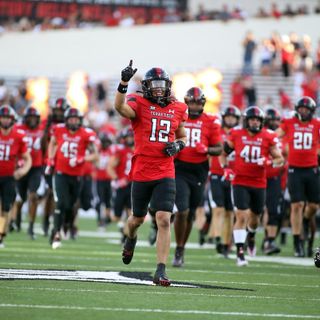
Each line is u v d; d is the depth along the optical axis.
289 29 123.50
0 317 26.66
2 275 36.38
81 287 33.59
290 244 67.94
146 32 132.00
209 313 28.77
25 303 29.23
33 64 135.00
